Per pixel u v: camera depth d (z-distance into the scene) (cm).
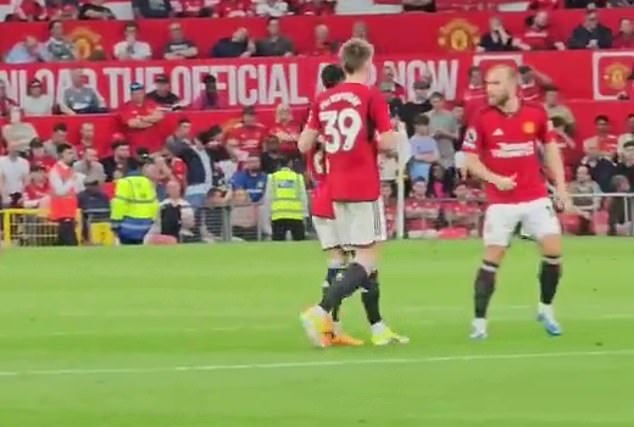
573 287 6625
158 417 3488
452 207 9612
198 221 9544
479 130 4806
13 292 6694
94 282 7088
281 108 9975
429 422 3400
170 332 5178
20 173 9650
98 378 4069
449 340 4822
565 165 10238
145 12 11469
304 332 5097
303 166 9825
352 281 4628
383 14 11350
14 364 4388
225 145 9894
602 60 10756
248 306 6053
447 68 10656
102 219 9525
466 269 7469
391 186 9594
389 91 10519
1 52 11069
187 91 10594
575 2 11725
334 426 3362
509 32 11338
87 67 10544
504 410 3538
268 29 11088
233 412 3538
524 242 8819
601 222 9675
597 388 3819
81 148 10019
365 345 4712
